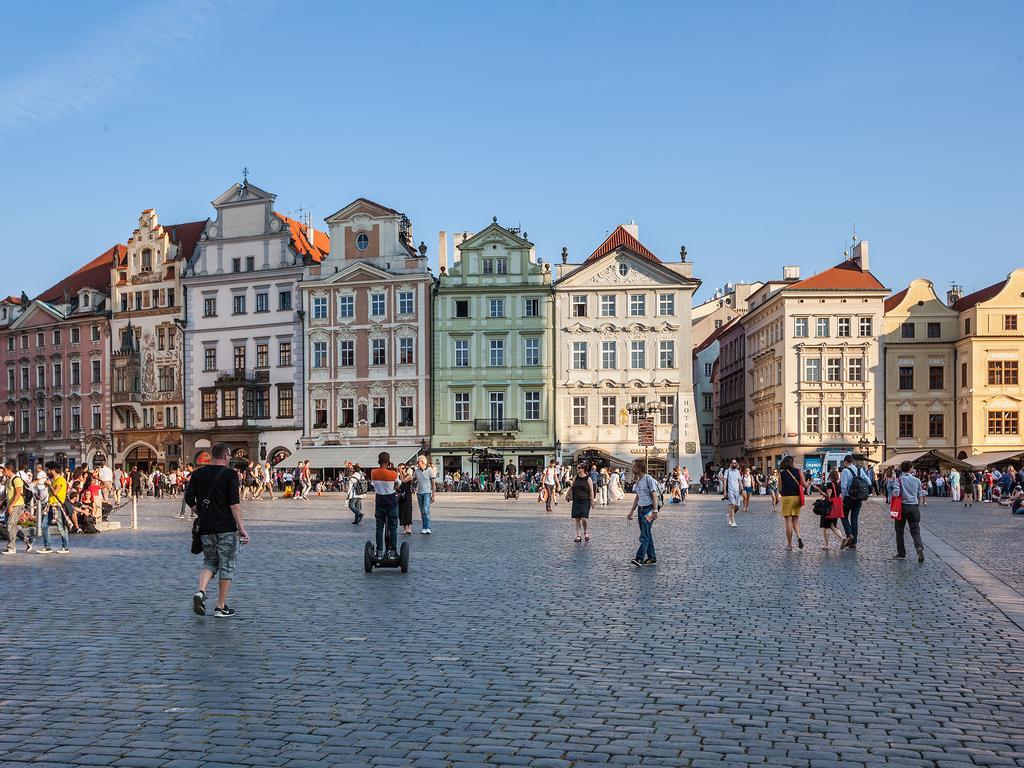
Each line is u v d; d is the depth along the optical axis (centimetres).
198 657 1134
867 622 1378
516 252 8375
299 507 5188
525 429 8288
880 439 8381
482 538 2922
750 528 3412
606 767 745
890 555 2380
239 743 801
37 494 2556
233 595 1653
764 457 9144
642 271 8250
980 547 2608
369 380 8462
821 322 8469
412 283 8388
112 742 803
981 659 1130
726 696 956
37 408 9844
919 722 869
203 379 8938
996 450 8206
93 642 1227
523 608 1504
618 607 1514
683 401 8162
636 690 978
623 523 3709
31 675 1043
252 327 8800
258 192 8838
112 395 9325
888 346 8475
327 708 906
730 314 12025
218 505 1421
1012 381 8244
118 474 7588
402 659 1122
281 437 8656
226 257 8925
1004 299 8250
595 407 8256
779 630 1313
